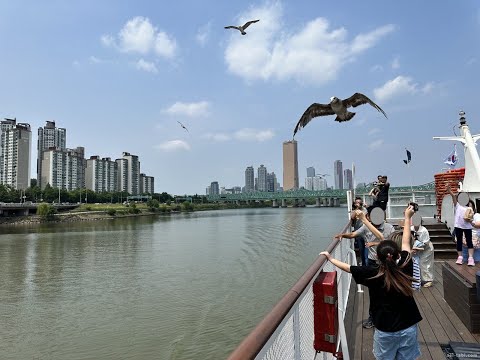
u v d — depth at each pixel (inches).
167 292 933.8
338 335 127.6
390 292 109.6
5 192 4375.0
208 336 647.8
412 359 110.1
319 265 114.3
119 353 590.6
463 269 209.8
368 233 208.2
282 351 76.9
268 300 839.1
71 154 6446.9
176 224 3149.6
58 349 620.7
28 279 1117.1
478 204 351.3
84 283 1058.1
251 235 2114.9
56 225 3125.0
